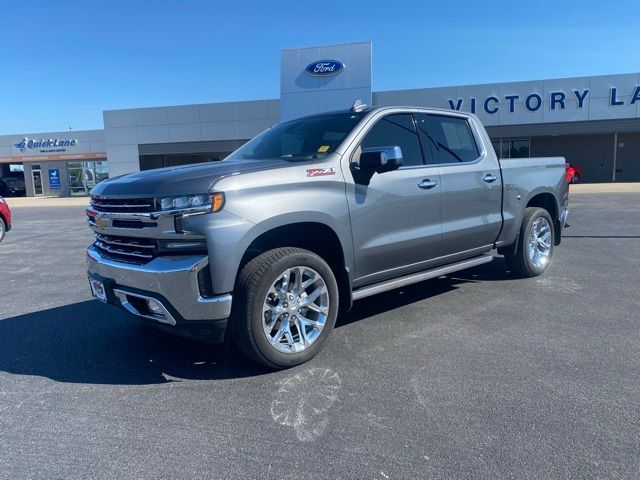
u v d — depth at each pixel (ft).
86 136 135.13
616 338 14.58
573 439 9.53
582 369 12.57
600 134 106.11
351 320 16.67
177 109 110.32
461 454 9.14
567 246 29.60
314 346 13.21
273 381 12.36
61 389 12.30
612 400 10.98
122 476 8.77
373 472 8.70
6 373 13.35
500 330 15.44
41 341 15.74
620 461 8.84
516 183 19.67
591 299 18.48
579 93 96.32
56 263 29.96
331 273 13.39
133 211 12.25
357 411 10.78
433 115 17.33
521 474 8.54
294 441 9.73
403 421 10.33
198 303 11.46
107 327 17.01
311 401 11.28
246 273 12.02
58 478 8.74
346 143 14.33
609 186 89.35
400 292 19.95
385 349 14.14
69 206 91.45
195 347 14.88
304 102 95.09
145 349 14.85
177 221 11.43
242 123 108.37
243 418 10.64
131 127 112.37
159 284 11.62
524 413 10.52
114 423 10.59
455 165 17.20
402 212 15.19
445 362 13.17
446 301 18.58
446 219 16.72
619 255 26.63
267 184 12.23
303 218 12.71
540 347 14.03
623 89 94.94
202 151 111.14
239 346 12.40
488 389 11.62
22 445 9.82
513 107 98.32
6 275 26.55
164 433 10.15
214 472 8.82
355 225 13.96
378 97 100.83
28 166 139.44
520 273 21.48
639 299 18.40
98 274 13.57
